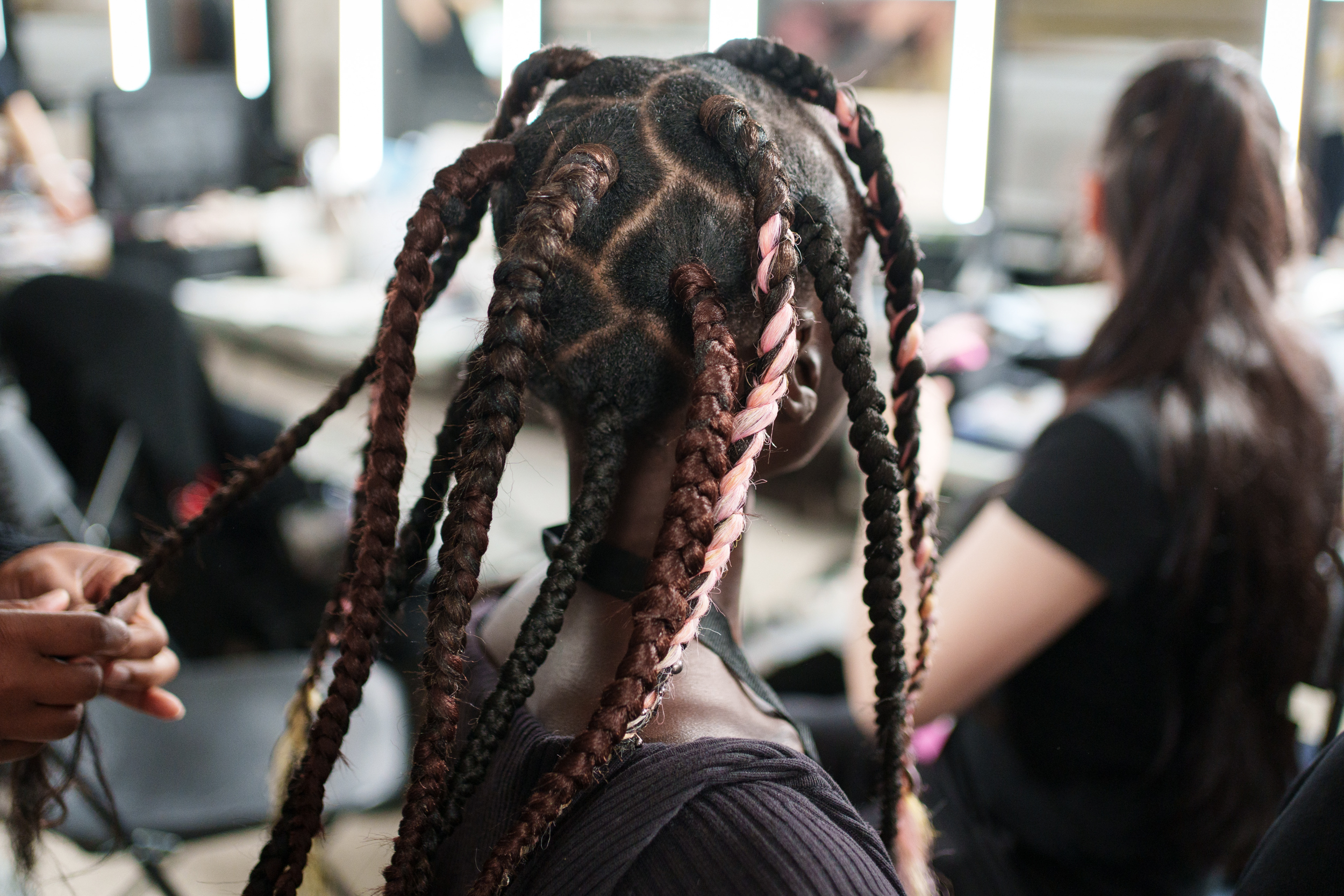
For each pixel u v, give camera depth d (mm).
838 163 559
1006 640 936
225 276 2908
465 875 494
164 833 1219
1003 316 2215
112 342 1873
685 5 2631
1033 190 2391
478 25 3004
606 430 491
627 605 519
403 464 488
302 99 3520
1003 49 2336
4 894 867
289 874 489
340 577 611
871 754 724
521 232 453
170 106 3145
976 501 1114
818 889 419
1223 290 938
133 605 795
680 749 453
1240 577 896
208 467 2016
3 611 638
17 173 3416
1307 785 567
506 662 470
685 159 480
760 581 2438
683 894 422
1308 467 913
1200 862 961
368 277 2883
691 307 458
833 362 514
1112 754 948
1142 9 2174
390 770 1295
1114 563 899
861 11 2438
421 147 2980
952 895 930
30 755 682
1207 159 947
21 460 1533
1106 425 911
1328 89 2115
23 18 4078
